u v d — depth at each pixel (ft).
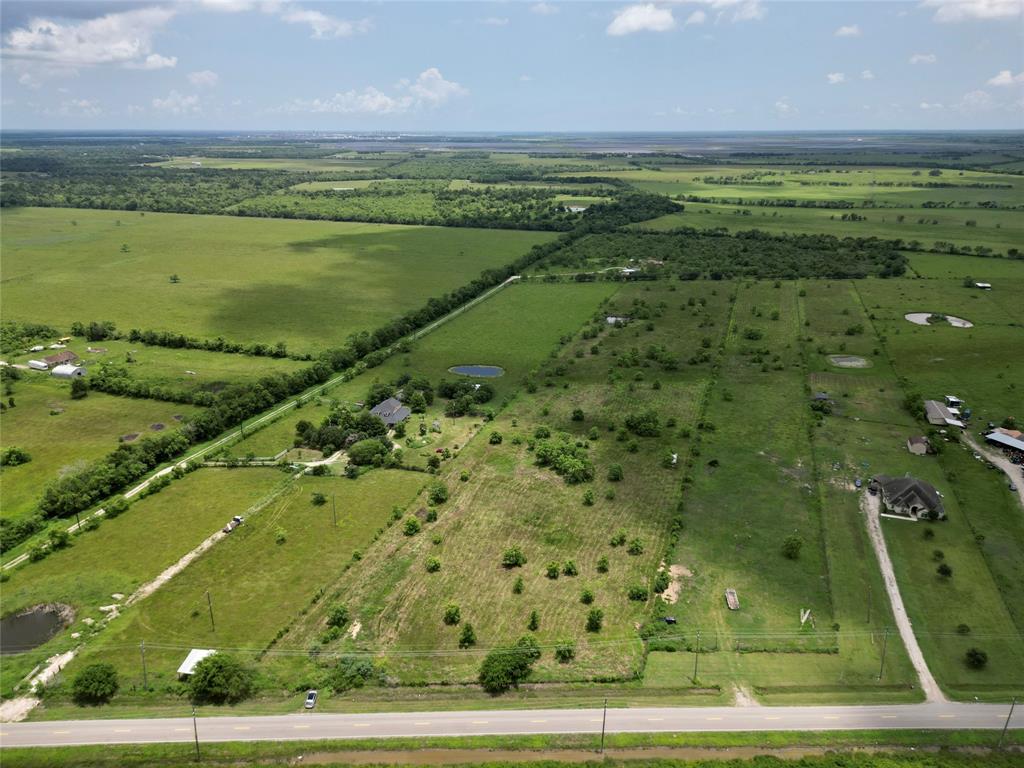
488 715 233.76
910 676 247.09
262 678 248.52
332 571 305.12
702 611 279.08
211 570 305.73
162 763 216.54
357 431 426.92
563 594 289.74
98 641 265.34
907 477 351.25
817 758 214.48
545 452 396.98
